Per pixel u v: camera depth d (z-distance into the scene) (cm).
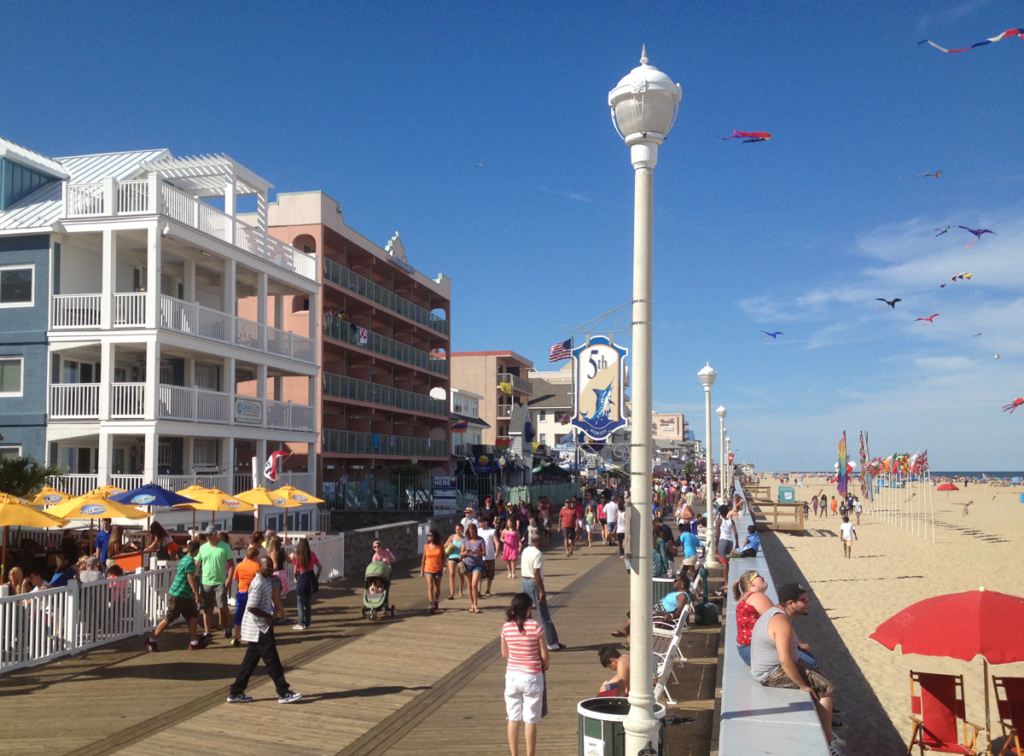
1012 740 934
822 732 660
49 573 1802
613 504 3088
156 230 2433
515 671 757
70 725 887
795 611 849
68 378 2567
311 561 1474
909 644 802
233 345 2788
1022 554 3594
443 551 1652
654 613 1245
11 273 2530
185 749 815
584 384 916
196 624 1348
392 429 4788
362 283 4419
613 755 629
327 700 994
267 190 3148
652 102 617
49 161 2969
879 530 4991
